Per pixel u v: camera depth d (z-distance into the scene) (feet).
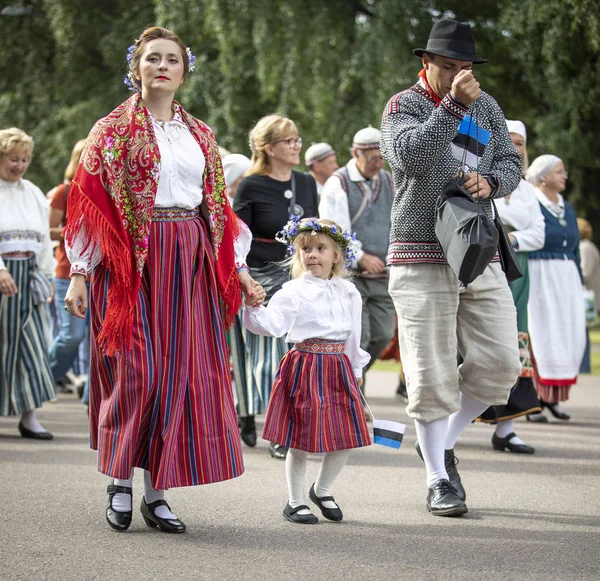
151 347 15.79
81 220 15.83
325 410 17.21
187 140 16.38
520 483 20.63
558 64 63.62
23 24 91.15
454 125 16.99
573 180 73.15
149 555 14.88
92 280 16.29
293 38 68.44
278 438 17.26
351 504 18.67
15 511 17.70
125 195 15.87
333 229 17.81
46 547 15.28
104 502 18.48
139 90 16.51
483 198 17.47
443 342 18.02
